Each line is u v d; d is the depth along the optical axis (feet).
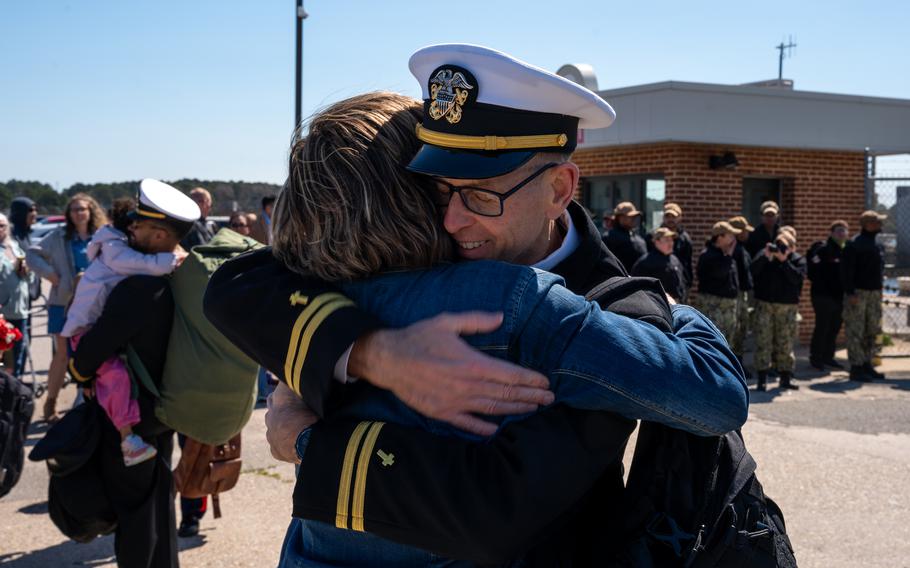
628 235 30.37
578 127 4.31
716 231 29.09
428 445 3.58
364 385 3.91
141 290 10.28
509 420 3.58
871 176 38.22
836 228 32.09
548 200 4.14
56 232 23.52
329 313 3.77
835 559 14.14
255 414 23.84
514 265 3.78
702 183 34.37
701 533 4.01
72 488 10.36
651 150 34.83
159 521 10.74
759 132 34.55
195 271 10.42
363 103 4.21
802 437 21.94
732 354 4.03
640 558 3.96
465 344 3.59
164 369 10.59
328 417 3.95
